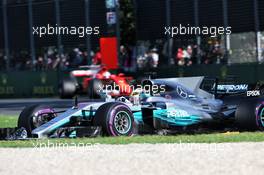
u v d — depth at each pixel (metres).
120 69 91.38
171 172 24.73
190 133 41.50
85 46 102.44
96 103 39.06
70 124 38.22
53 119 38.09
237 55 87.81
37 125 39.03
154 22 96.38
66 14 104.69
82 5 102.44
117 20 93.75
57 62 105.50
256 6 85.31
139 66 97.44
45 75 101.50
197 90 41.94
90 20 101.94
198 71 89.06
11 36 112.50
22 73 104.38
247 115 38.53
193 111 41.12
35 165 27.52
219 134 37.34
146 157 28.59
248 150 29.94
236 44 87.88
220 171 24.70
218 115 42.06
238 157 27.97
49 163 27.88
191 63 91.88
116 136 36.47
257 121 38.47
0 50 114.38
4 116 60.03
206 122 41.78
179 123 40.75
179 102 40.91
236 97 42.56
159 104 40.03
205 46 90.56
